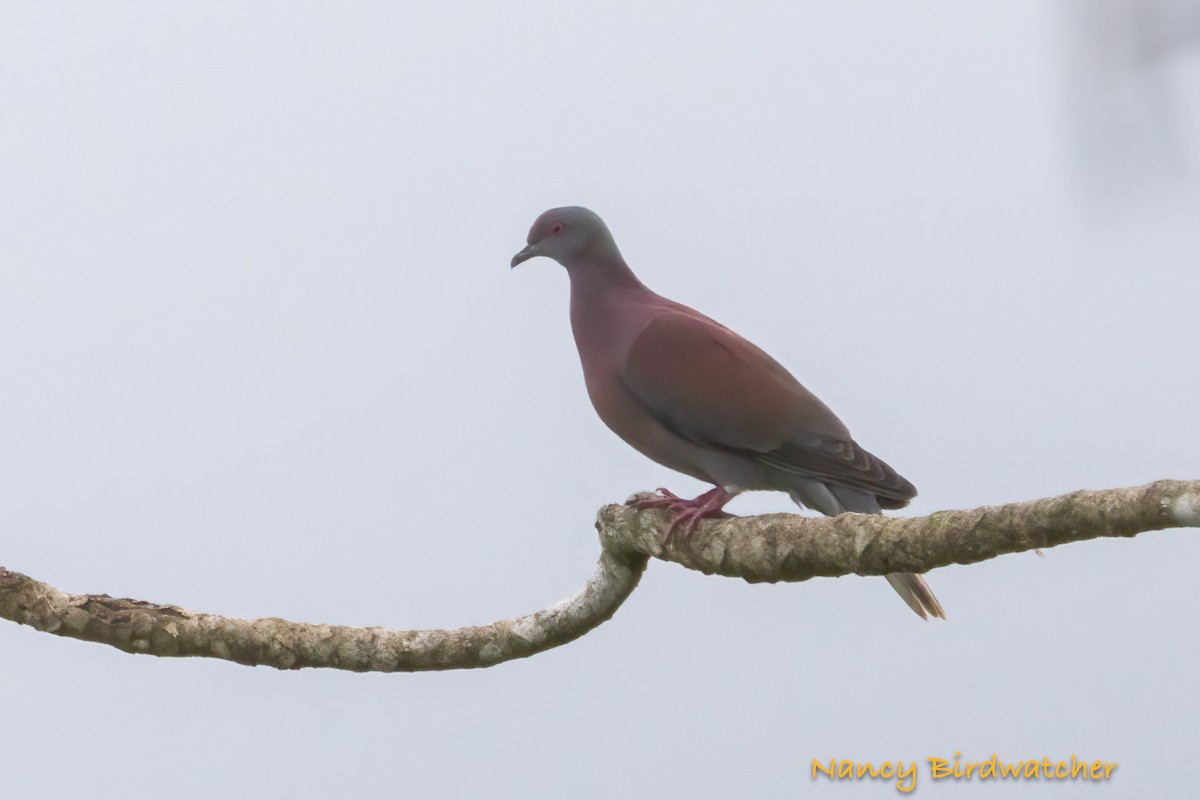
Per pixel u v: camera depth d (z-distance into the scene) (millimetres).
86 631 8250
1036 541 5746
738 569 7672
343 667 8734
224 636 8484
